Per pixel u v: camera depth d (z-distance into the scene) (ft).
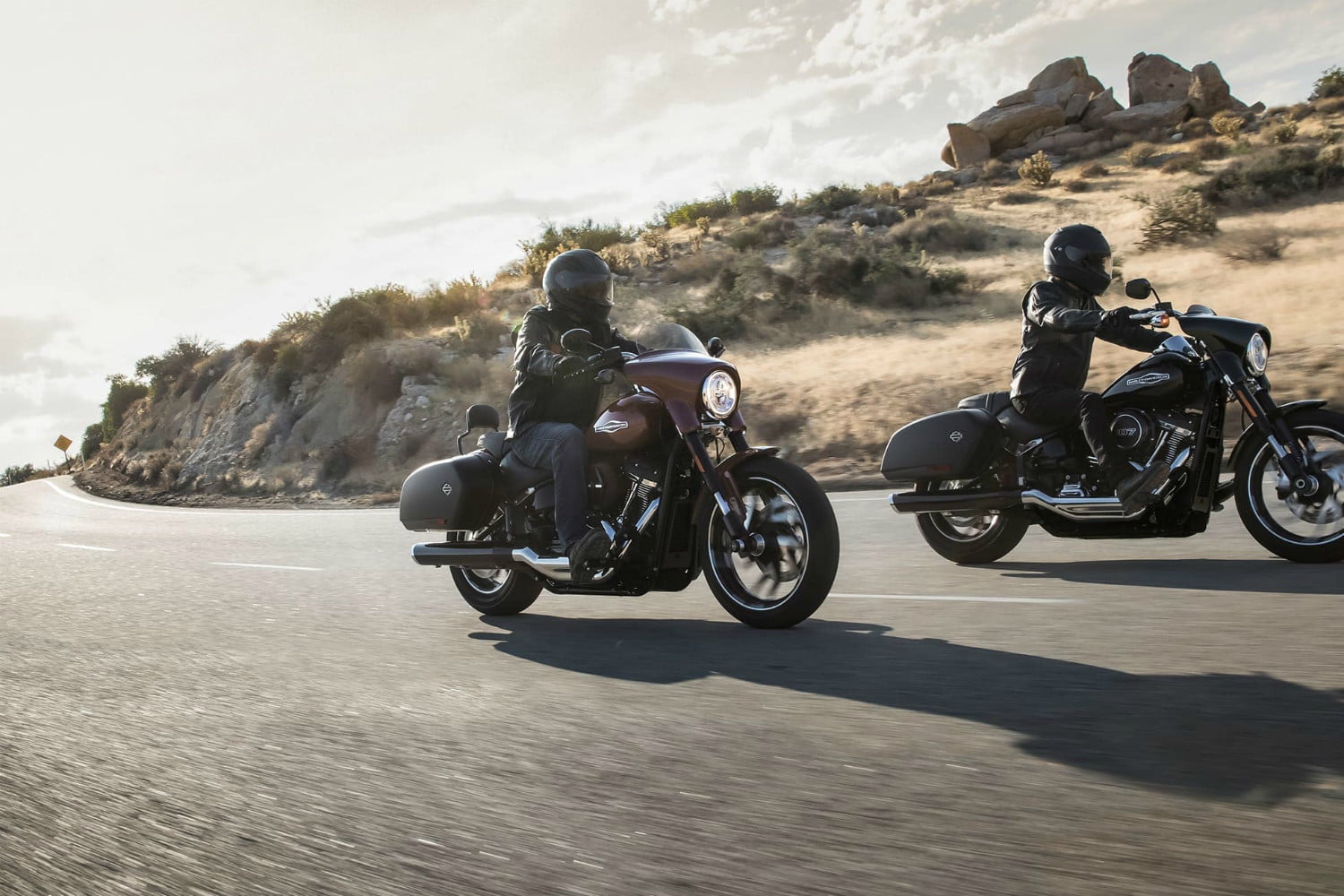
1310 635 13.75
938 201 152.15
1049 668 12.98
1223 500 20.88
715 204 161.27
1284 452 19.36
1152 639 14.17
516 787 9.70
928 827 8.08
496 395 84.89
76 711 13.71
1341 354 44.47
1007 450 21.91
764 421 55.21
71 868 8.36
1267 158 124.57
